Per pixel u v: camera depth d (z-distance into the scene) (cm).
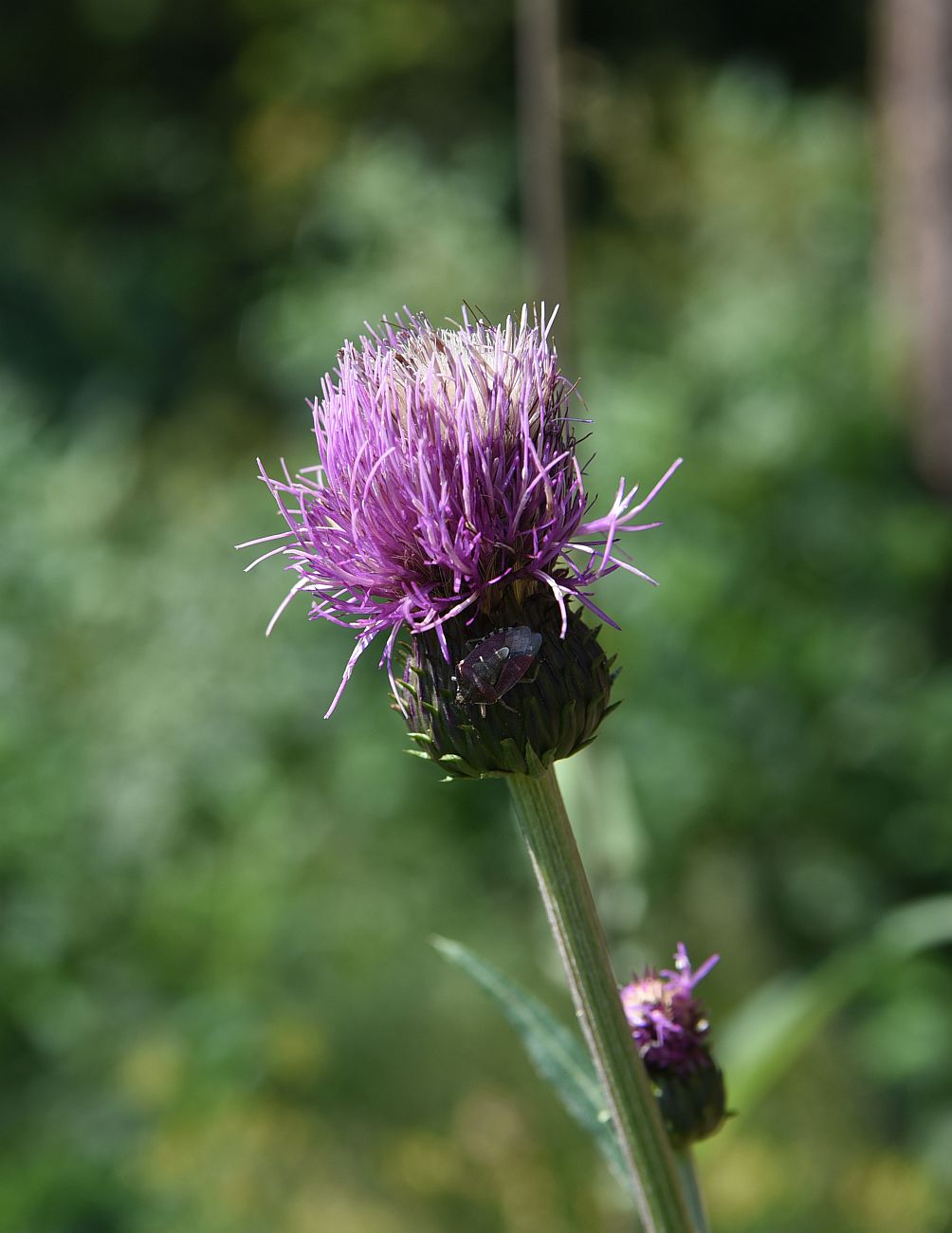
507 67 1403
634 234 1108
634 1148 205
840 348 907
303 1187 619
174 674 849
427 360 203
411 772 816
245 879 764
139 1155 628
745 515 820
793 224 1024
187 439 1217
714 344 911
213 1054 664
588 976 205
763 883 753
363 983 712
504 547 199
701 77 1259
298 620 860
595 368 902
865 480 866
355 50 1388
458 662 203
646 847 389
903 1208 596
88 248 1480
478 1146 621
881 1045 653
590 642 207
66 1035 689
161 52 1622
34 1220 582
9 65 1652
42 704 844
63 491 983
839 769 776
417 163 1130
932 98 870
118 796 801
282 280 1237
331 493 207
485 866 802
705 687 765
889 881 757
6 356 1377
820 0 1463
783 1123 639
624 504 202
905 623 826
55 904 743
